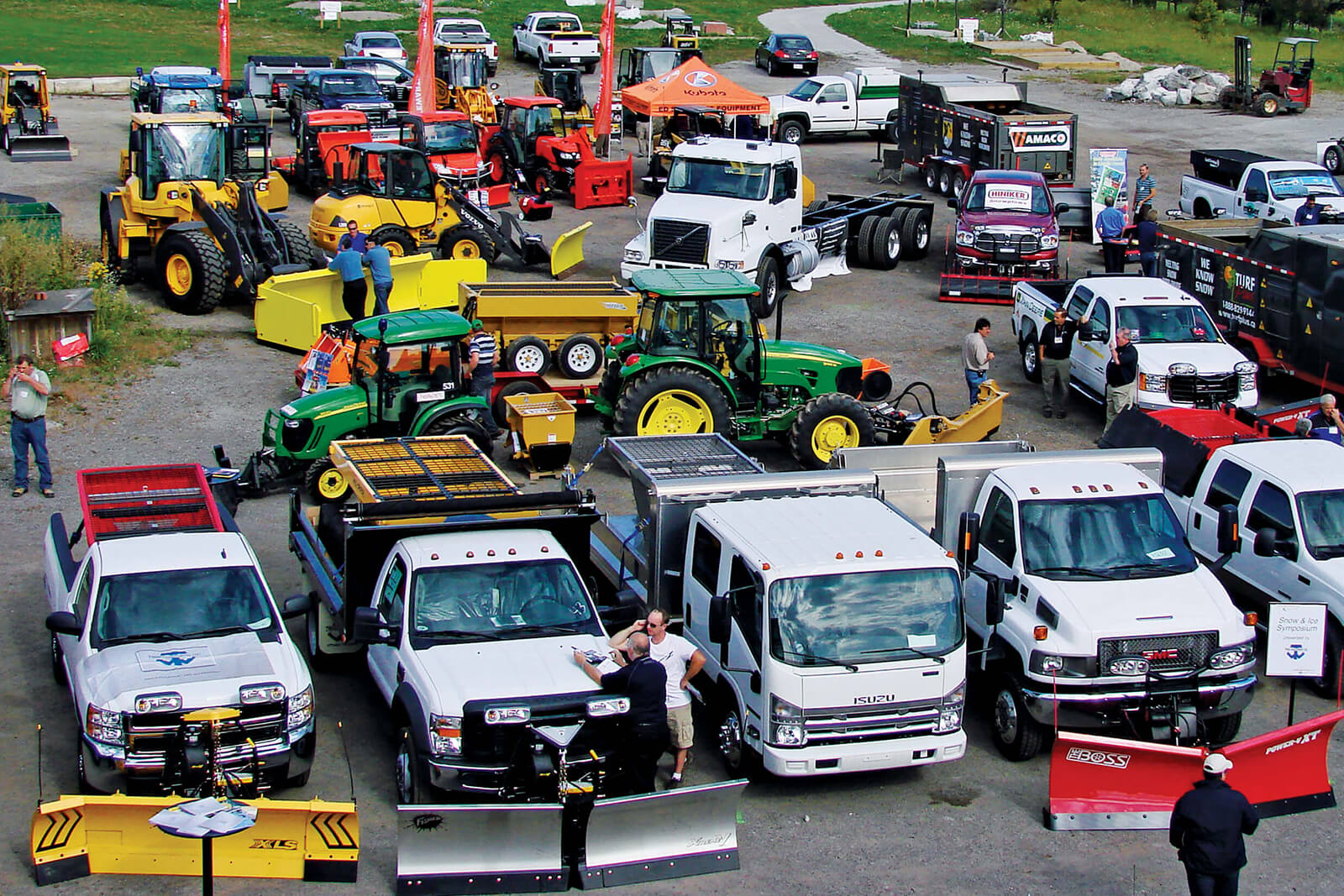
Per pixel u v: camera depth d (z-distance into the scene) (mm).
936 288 28094
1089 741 10297
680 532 12523
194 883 9328
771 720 10469
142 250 25344
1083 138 42281
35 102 36875
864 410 17719
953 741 10766
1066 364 19891
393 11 64938
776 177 25719
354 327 16750
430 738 9945
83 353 20438
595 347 19672
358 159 26844
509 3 68688
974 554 12688
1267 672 11367
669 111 33406
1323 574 12711
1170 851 10219
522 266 27641
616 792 10211
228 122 25766
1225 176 31094
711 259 24641
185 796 9750
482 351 17281
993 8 71375
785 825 10484
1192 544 14570
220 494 15594
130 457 17594
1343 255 19609
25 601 13773
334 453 13914
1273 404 21391
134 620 10945
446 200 27188
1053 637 11258
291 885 9430
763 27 66188
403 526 11625
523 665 10438
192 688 10086
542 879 9469
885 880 9719
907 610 10750
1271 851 10234
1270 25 67188
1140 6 70562
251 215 24031
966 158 33781
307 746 10414
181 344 22250
